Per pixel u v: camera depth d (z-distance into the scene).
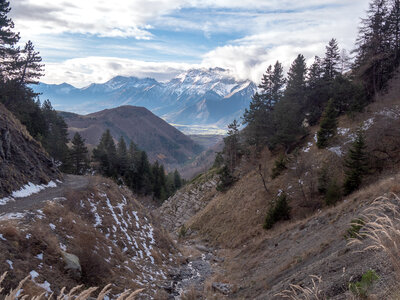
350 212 17.39
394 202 8.30
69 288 10.95
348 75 48.91
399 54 39.94
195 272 21.78
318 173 29.78
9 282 8.81
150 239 23.53
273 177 36.91
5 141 22.33
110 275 14.09
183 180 110.69
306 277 9.18
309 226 21.38
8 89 40.47
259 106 50.78
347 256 8.13
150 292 15.01
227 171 47.50
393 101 30.25
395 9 39.38
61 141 59.66
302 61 47.06
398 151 24.50
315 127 43.75
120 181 69.62
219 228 36.09
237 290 16.14
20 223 13.11
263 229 28.73
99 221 19.55
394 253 3.63
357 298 4.56
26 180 21.94
